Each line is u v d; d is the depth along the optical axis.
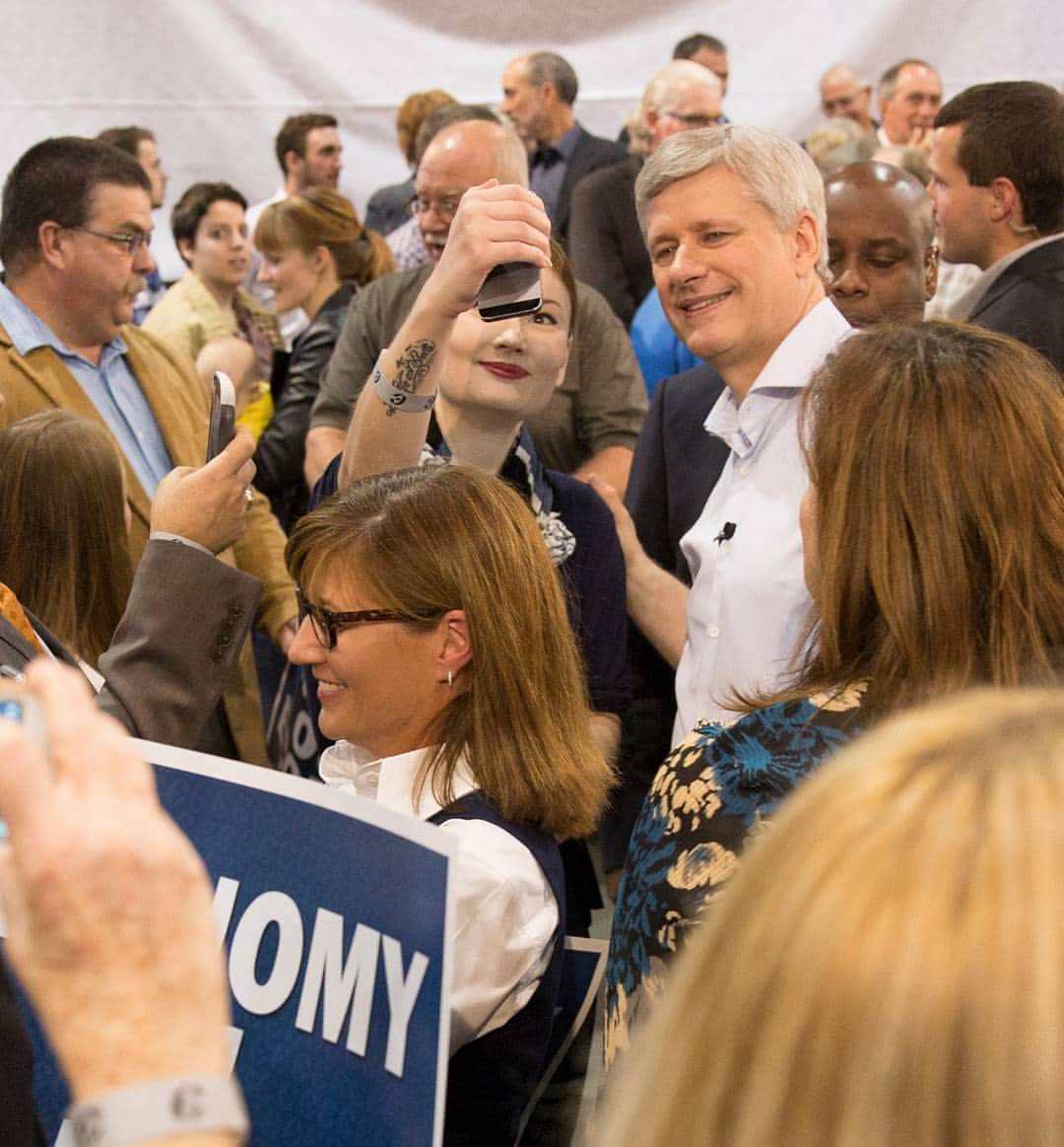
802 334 2.17
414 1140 1.10
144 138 5.48
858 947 0.54
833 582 1.32
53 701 0.71
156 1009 0.67
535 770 1.55
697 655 2.16
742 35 5.89
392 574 1.58
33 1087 1.04
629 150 5.58
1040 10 5.78
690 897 1.24
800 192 2.19
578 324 3.37
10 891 0.69
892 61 5.87
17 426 2.36
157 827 0.69
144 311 5.76
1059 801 0.55
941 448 1.28
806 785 0.63
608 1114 0.65
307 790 1.16
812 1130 0.54
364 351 3.42
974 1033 0.52
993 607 1.26
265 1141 1.15
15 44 5.86
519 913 1.49
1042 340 2.96
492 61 5.96
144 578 1.71
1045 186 3.16
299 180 5.79
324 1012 1.14
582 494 2.39
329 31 5.93
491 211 1.97
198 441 3.24
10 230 3.05
